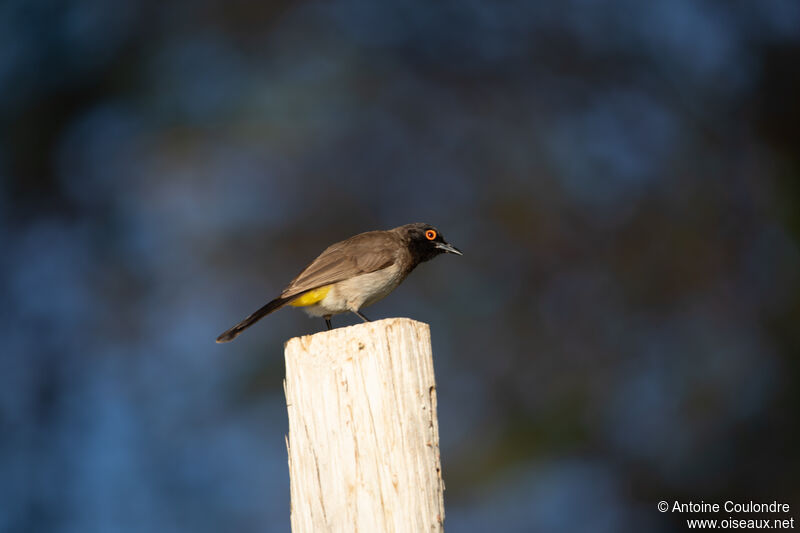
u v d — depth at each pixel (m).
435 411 5.17
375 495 4.91
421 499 4.90
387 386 4.98
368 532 4.88
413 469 4.93
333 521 4.96
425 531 4.87
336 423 5.02
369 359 5.03
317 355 5.12
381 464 4.93
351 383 5.04
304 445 5.11
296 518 5.11
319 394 5.09
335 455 5.01
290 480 5.19
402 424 4.96
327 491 5.00
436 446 5.12
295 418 5.18
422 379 5.11
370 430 4.97
